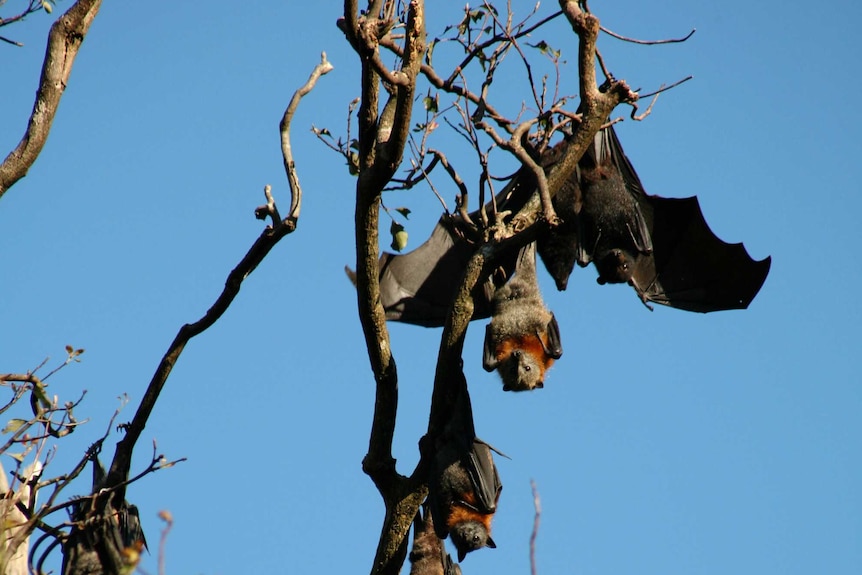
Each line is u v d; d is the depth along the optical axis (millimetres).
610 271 36344
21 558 24406
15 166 24734
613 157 37406
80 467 23547
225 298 28875
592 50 28344
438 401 29656
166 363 29047
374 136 27766
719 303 39438
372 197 27234
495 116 30781
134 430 29016
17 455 22578
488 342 36438
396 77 25250
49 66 25203
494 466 35469
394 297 38812
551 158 34344
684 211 38938
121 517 28484
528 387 35781
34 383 23797
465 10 31297
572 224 37031
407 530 29953
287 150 29438
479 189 29250
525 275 36906
